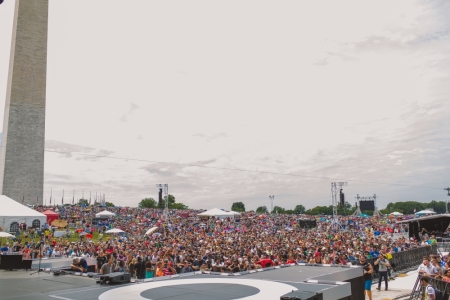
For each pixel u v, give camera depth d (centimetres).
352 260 2205
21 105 7581
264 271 1449
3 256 1437
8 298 896
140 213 8588
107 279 1097
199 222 6694
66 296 913
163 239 3684
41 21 7919
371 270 1800
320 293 802
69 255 2705
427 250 3347
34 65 7775
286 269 1519
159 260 2064
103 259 1980
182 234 4350
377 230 5366
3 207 3494
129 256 2066
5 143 7412
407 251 2936
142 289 1009
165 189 7938
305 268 1566
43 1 7969
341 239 3572
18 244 3266
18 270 1430
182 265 1941
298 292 800
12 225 4753
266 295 910
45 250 2830
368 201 10125
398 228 5872
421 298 1580
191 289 1004
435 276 1486
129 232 5241
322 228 6272
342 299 1047
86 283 1108
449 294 1305
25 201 7438
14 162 7425
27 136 7581
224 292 959
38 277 1239
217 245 2848
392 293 2020
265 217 8494
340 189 7300
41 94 7800
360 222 7469
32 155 7581
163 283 1105
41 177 7612
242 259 1994
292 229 5756
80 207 8469
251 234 4184
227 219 7250
